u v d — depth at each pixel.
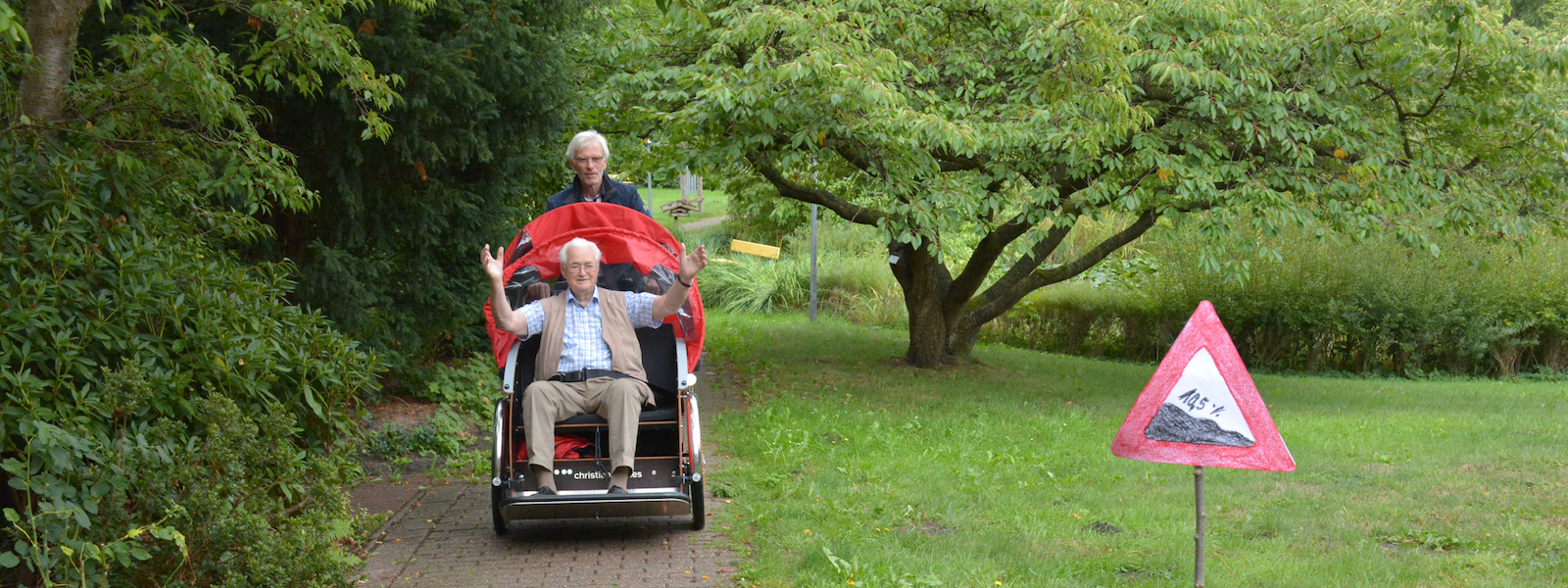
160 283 4.56
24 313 3.90
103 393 4.02
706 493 6.77
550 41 9.21
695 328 5.82
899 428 9.10
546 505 5.30
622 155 13.09
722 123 10.01
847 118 9.70
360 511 5.12
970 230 23.45
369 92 6.04
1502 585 4.66
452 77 8.10
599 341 5.65
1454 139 11.82
